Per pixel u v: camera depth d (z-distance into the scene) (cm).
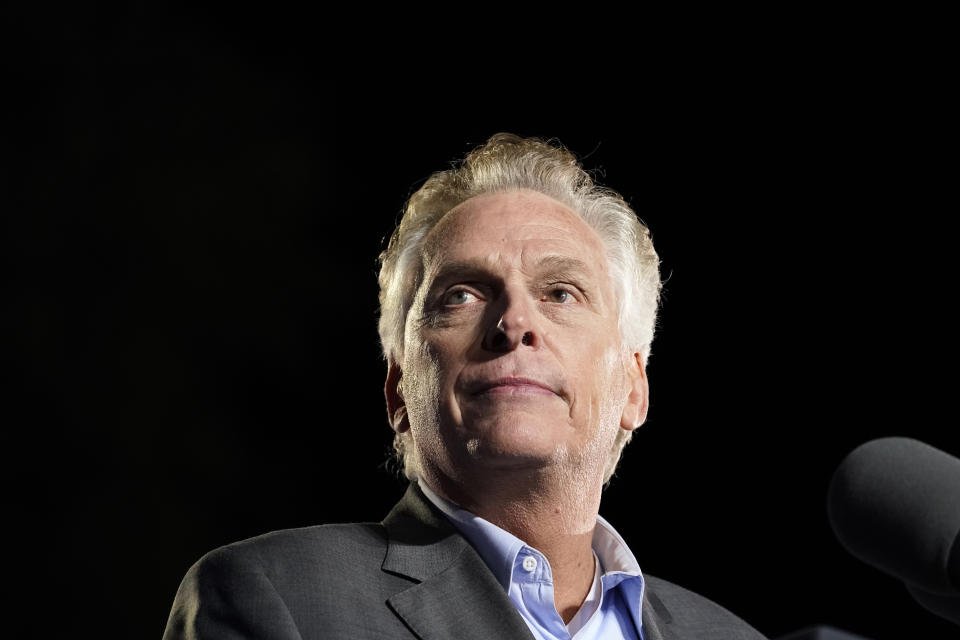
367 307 741
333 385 731
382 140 751
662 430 702
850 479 150
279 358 730
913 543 141
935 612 146
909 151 678
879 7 682
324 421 727
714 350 702
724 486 686
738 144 714
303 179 745
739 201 711
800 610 659
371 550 238
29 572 675
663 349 709
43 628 672
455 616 224
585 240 265
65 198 712
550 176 276
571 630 250
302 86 749
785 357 690
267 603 215
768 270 700
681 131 726
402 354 266
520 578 242
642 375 281
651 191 727
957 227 662
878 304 675
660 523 693
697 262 714
